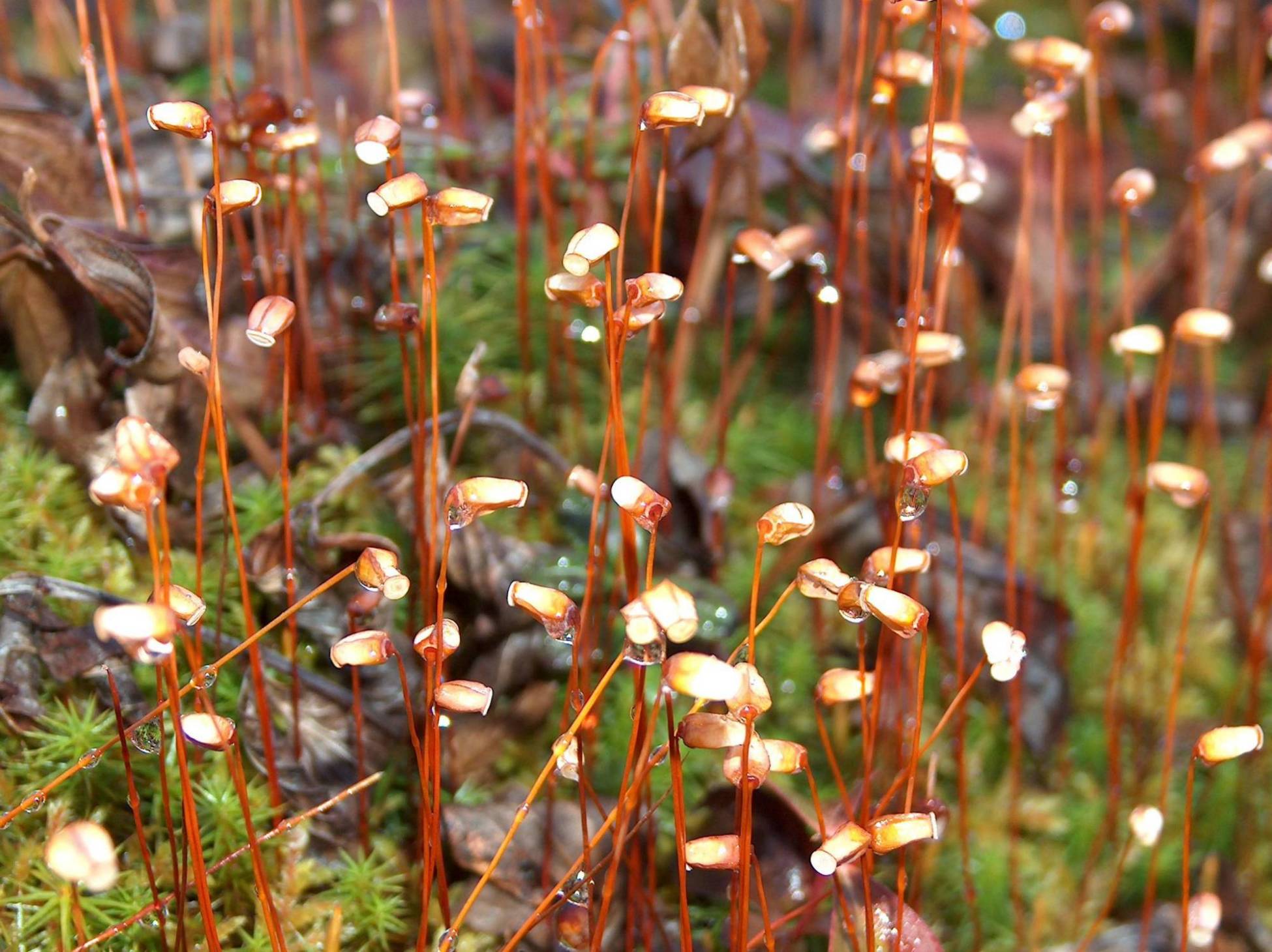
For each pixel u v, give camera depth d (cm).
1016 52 19
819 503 21
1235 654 22
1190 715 22
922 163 18
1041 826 20
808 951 18
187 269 20
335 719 19
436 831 17
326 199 22
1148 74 35
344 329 21
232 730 16
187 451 20
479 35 31
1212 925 17
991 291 28
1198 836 21
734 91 20
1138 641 22
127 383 19
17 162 20
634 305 16
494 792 19
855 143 20
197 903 18
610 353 17
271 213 21
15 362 21
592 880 17
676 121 16
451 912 18
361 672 19
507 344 23
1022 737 21
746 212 23
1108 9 21
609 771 20
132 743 17
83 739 18
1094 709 22
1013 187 29
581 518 21
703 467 21
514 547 19
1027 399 19
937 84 17
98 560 19
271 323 16
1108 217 31
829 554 21
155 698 19
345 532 20
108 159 20
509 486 16
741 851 16
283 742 18
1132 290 28
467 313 22
